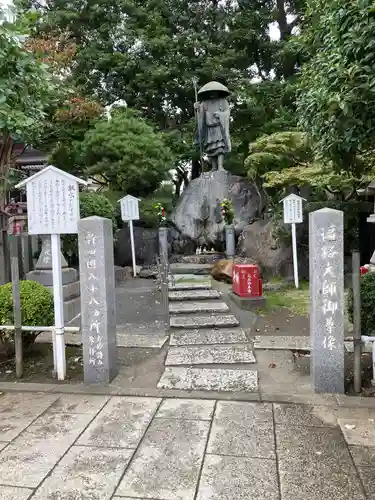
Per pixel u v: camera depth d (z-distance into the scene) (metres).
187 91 15.62
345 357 4.62
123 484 2.50
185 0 16.16
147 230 12.78
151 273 10.69
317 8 5.68
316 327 3.71
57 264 4.20
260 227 10.63
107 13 15.21
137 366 4.52
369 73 3.37
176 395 3.73
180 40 15.13
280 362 4.54
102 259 3.95
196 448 2.87
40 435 3.09
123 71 15.05
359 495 2.37
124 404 3.59
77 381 4.17
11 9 4.64
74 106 11.45
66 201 4.11
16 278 4.21
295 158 10.05
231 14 16.28
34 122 5.30
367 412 3.36
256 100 15.09
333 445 2.88
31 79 5.07
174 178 18.53
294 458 2.73
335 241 3.64
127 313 6.95
